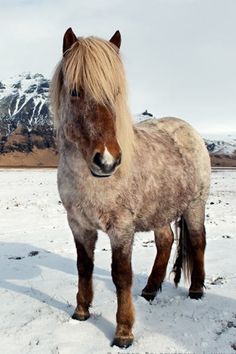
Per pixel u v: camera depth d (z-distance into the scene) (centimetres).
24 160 10662
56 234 1034
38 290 577
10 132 13000
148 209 455
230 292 558
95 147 346
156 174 465
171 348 401
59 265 723
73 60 364
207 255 775
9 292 570
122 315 416
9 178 3127
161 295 563
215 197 1916
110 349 402
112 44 390
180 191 511
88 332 438
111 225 414
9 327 452
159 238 569
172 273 664
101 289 580
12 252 834
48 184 2569
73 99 366
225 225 1137
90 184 398
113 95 361
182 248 577
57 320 469
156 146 495
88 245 461
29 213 1383
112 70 359
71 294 559
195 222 565
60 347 404
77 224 445
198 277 554
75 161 397
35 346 409
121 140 384
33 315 485
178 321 465
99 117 351
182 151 548
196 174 552
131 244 423
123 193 407
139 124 563
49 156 11125
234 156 12681
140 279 635
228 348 400
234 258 747
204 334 430
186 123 603
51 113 451
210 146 14000
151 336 426
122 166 395
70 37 384
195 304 520
